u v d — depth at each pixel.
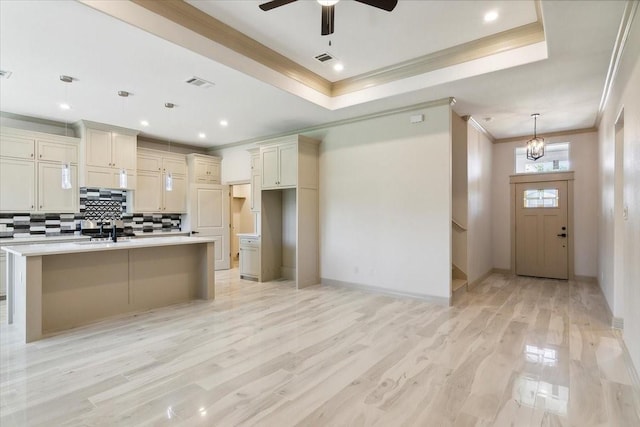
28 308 3.33
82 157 5.64
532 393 2.38
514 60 3.50
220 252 7.53
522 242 6.85
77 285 3.86
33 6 2.50
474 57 3.76
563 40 2.99
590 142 6.18
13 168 5.02
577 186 6.32
